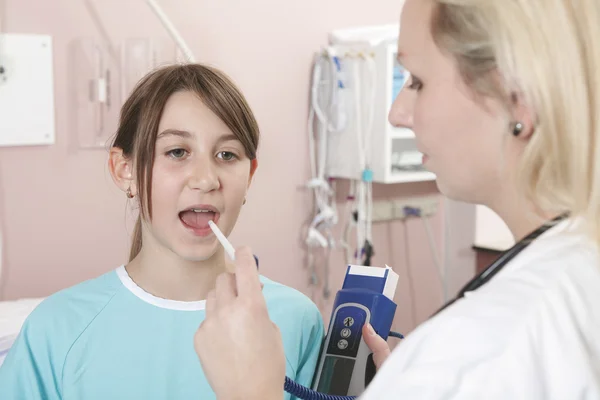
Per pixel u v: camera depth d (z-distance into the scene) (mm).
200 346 763
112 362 1112
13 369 1111
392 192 2941
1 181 2188
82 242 2330
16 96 2166
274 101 2631
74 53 2248
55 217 2279
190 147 1107
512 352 590
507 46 631
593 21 619
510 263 676
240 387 738
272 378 745
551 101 624
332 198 2768
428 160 733
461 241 3092
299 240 2750
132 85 2330
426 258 3088
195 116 1104
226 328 751
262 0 2566
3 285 2215
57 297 1179
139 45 2332
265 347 748
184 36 2428
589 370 588
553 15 623
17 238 2229
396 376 624
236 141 1133
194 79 1129
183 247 1120
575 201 637
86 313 1146
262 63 2592
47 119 2223
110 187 2354
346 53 2594
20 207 2223
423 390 591
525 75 625
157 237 1138
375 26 2844
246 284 770
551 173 643
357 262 2717
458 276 3117
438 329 626
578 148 624
